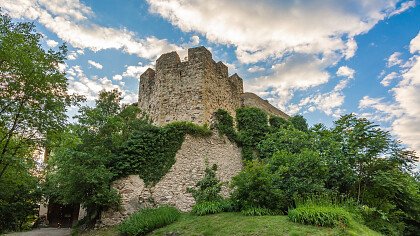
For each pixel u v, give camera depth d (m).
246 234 8.88
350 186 13.41
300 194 11.34
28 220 21.64
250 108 20.86
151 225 11.13
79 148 13.79
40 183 20.58
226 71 23.67
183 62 21.92
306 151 13.05
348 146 13.66
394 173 13.32
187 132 16.06
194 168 15.52
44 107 11.04
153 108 22.09
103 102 16.00
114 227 12.55
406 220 15.34
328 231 8.45
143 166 14.21
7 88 10.48
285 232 8.62
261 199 11.20
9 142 11.18
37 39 11.14
